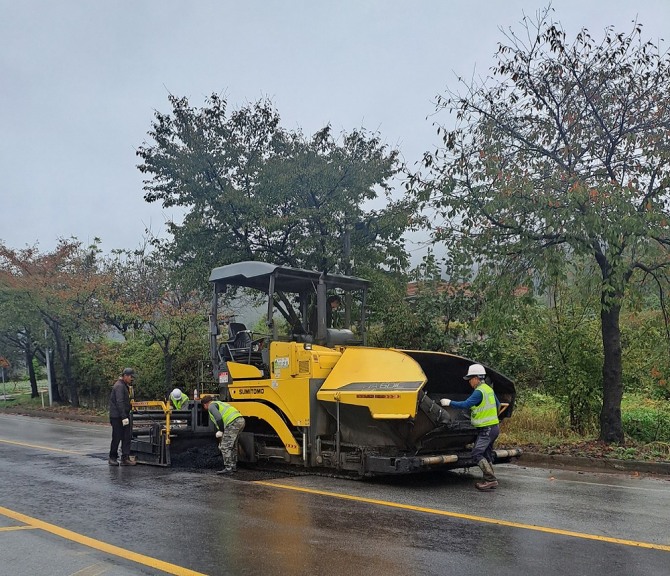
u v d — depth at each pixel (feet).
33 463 39.75
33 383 114.21
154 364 81.82
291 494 28.68
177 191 63.57
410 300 56.29
